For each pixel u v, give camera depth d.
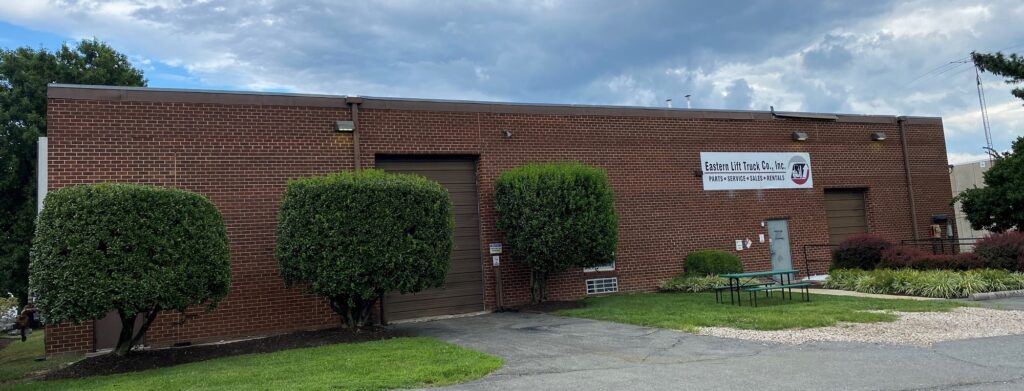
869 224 21.59
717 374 7.66
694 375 7.64
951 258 17.05
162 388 7.85
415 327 13.64
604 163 17.94
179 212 10.50
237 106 14.23
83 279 9.60
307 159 14.69
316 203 11.97
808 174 20.75
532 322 13.52
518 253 15.86
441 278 12.87
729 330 11.06
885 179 21.92
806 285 15.02
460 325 13.73
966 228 29.50
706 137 19.41
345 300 12.63
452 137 16.28
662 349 9.59
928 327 10.76
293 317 14.19
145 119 13.45
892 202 21.91
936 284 15.45
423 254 12.40
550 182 15.16
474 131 16.55
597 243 15.23
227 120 14.10
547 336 11.35
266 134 14.40
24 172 29.84
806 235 20.41
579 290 17.36
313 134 14.84
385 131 15.59
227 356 10.59
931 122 22.98
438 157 16.41
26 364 11.62
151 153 13.41
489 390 7.17
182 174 13.59
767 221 19.92
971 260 16.70
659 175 18.62
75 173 12.81
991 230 21.22
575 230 15.07
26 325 17.44
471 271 16.41
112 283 9.70
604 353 9.41
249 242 13.98
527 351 9.80
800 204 20.47
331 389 7.26
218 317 13.60
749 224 19.62
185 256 10.39
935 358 8.26
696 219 18.92
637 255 18.11
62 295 9.55
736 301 14.95
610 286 17.73
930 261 17.31
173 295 10.21
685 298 15.93
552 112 17.48
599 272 17.66
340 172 13.78
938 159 22.88
